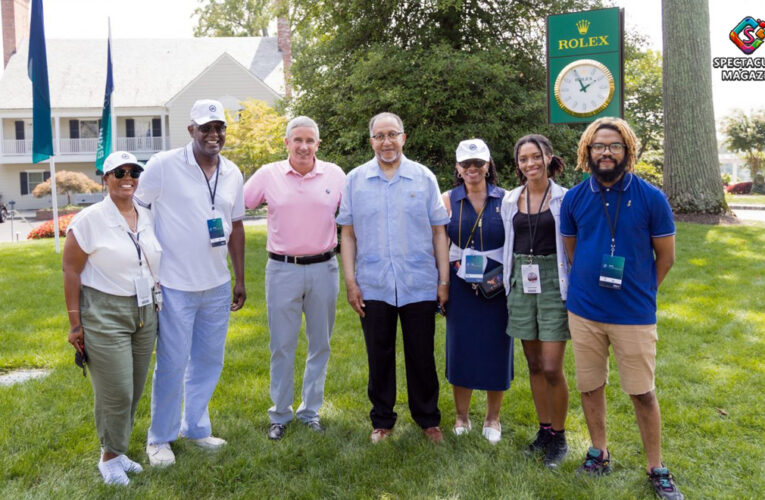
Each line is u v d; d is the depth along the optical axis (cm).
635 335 298
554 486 311
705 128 1459
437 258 375
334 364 514
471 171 357
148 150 3322
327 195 378
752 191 3631
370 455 351
